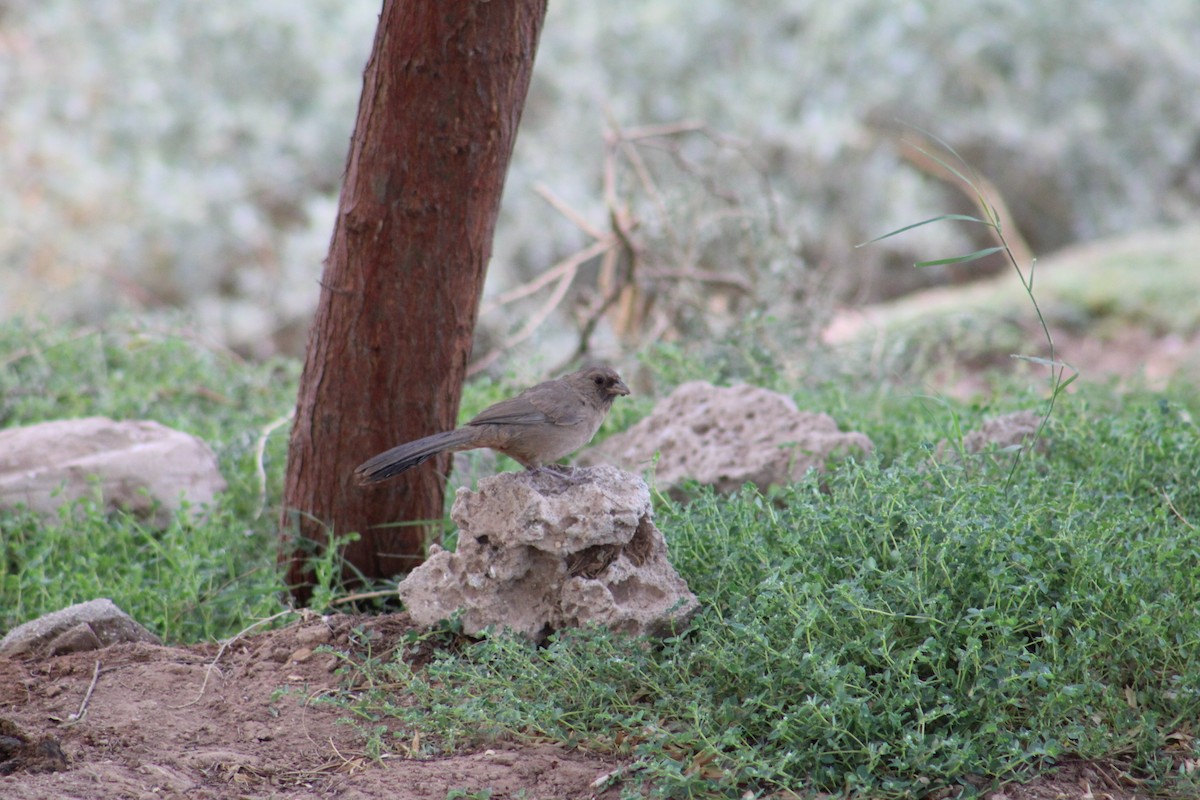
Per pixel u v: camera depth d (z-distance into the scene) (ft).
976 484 29.81
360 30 101.91
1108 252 91.04
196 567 34.04
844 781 23.08
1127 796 22.97
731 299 62.18
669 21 107.55
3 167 91.09
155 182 92.79
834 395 48.55
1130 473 33.14
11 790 22.43
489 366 56.75
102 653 29.30
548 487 28.86
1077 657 24.50
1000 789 22.84
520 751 24.97
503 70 31.45
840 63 110.42
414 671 28.17
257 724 26.23
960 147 113.50
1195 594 26.23
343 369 33.06
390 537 34.50
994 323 63.93
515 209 94.32
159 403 49.19
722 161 85.05
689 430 40.60
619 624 27.55
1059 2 117.39
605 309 55.47
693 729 23.81
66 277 88.02
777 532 28.84
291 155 98.48
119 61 97.09
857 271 106.73
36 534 35.83
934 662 24.76
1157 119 119.55
